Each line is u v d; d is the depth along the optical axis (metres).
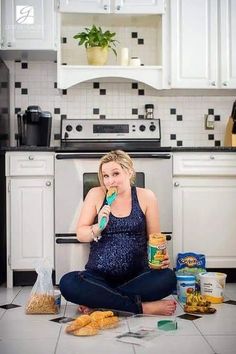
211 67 3.52
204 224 3.17
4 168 3.26
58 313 2.42
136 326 2.14
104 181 2.50
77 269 3.03
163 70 3.52
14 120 3.73
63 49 3.76
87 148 3.09
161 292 2.38
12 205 3.10
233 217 3.18
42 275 2.46
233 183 3.19
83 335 2.00
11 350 1.83
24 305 2.60
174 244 3.15
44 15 3.44
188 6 3.52
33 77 3.75
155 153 3.11
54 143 3.74
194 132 3.80
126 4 3.48
